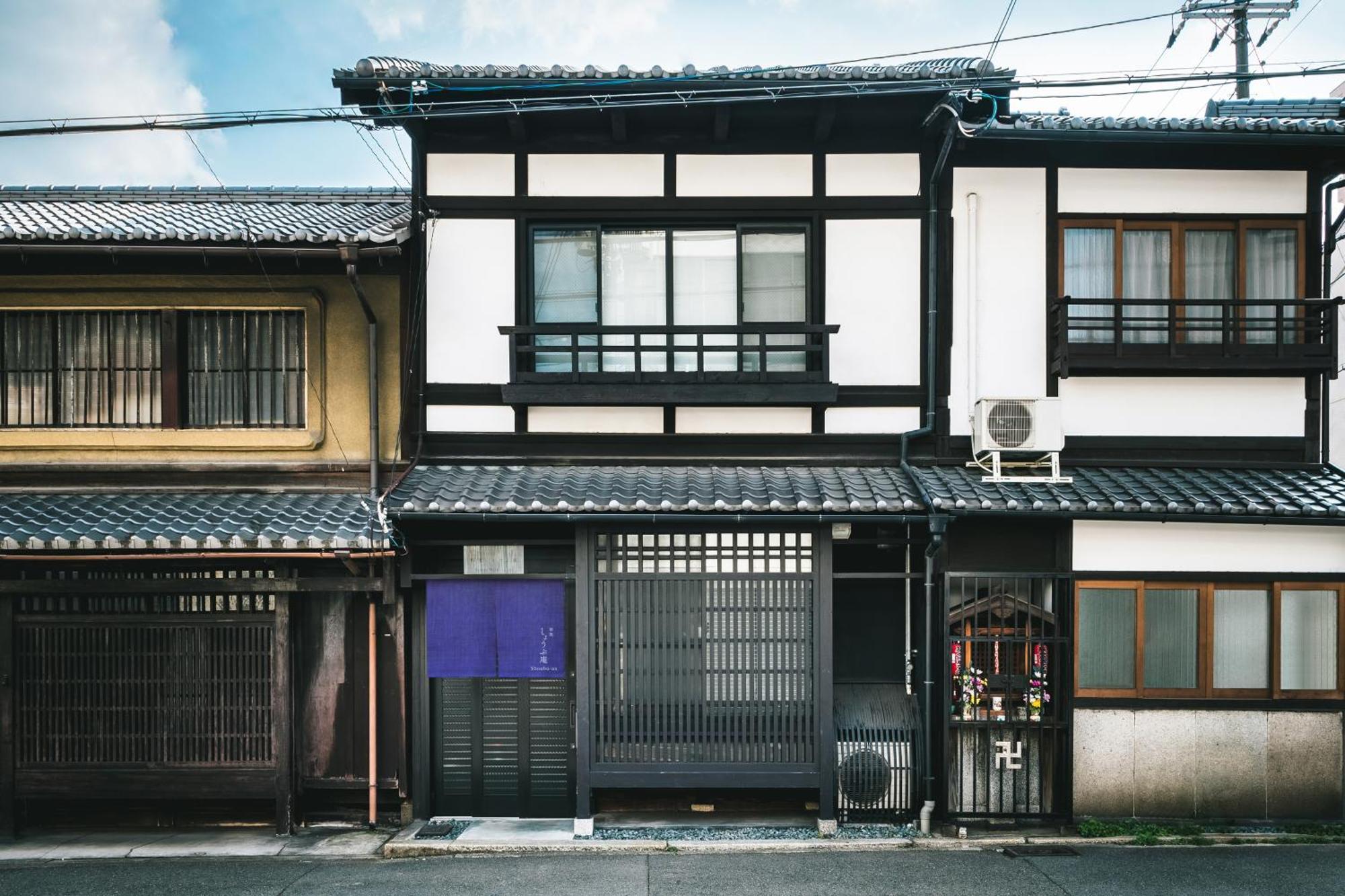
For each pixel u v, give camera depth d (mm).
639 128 9547
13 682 8875
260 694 8953
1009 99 8203
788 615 8734
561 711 9289
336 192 12148
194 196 11852
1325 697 8727
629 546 8867
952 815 8617
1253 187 9625
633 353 9469
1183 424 9516
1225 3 12102
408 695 9203
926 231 9531
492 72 8883
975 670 8844
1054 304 9484
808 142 9562
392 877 7727
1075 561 8844
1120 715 8734
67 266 9461
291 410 9688
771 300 9695
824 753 8633
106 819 9203
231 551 8258
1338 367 9164
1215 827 8633
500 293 9594
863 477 9070
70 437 9453
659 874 7680
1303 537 8789
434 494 8531
